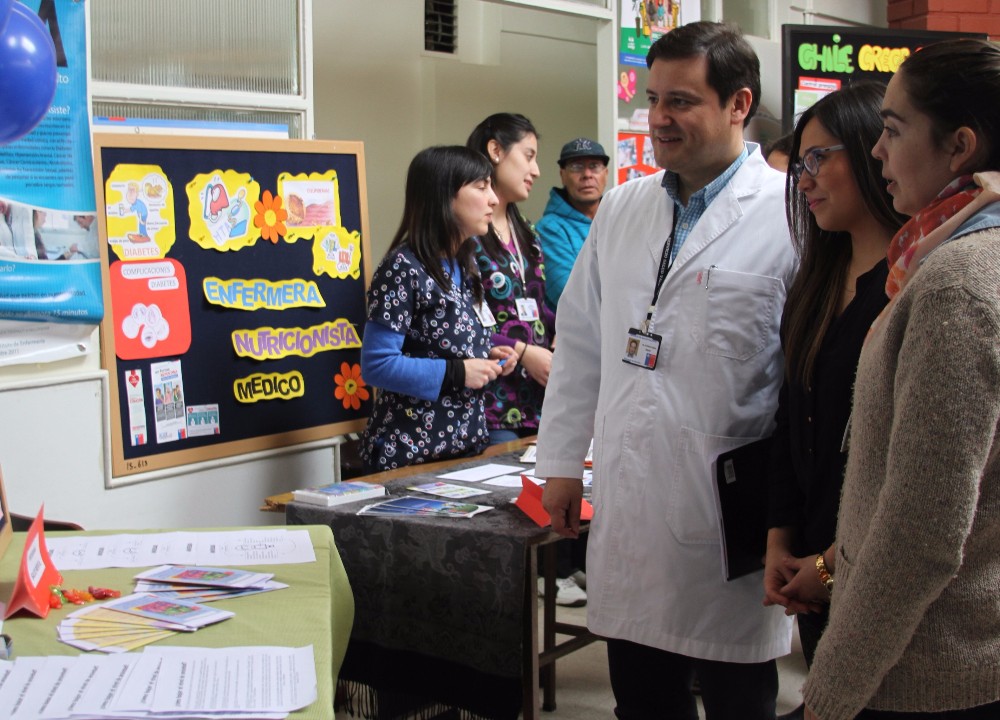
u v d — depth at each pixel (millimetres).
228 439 2975
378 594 2312
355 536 2330
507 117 3307
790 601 1627
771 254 1896
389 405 2893
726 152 1910
